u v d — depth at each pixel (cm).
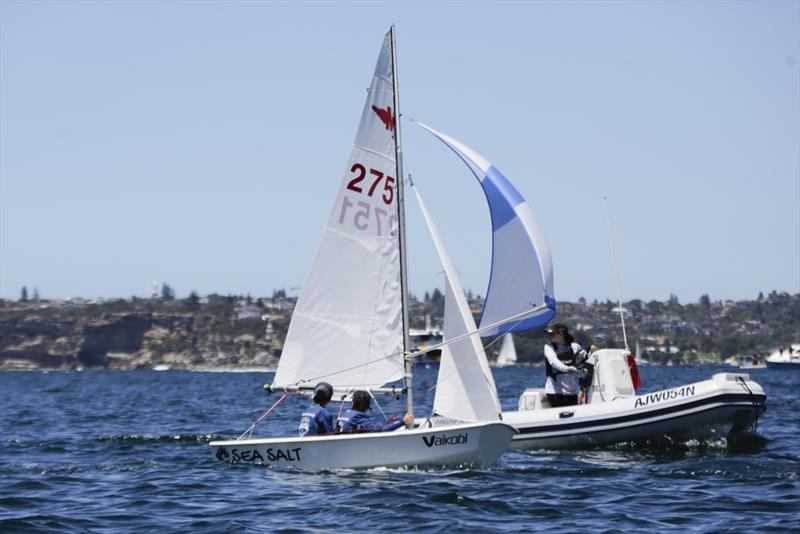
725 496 3347
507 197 4853
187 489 3612
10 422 7862
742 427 4747
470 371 3988
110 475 4100
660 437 4691
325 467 3850
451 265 4078
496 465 4000
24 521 2984
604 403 4716
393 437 3778
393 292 4109
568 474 3878
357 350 4109
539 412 4753
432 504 3184
